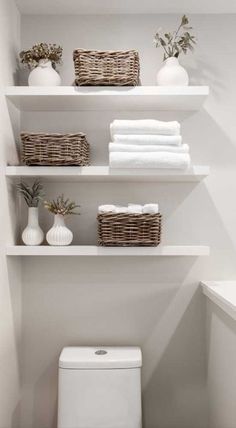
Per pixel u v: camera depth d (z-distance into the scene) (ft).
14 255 7.42
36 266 8.02
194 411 7.99
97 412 7.05
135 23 8.07
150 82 8.05
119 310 8.02
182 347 8.02
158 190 8.03
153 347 8.00
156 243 7.25
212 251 8.04
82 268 8.02
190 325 8.01
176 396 8.00
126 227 7.20
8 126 7.32
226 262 8.04
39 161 7.16
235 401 6.08
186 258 8.03
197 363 8.01
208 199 8.05
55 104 7.72
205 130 8.05
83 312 8.02
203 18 8.07
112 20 8.07
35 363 8.01
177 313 8.02
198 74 8.06
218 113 8.05
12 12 7.55
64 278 8.02
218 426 7.10
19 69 8.02
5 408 6.91
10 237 7.36
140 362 7.15
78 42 8.07
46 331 8.02
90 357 7.24
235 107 8.05
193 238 8.02
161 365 8.00
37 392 8.00
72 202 7.91
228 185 8.04
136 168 7.15
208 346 7.80
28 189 7.50
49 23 8.07
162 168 7.13
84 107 7.90
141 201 8.02
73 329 8.02
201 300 8.01
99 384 7.07
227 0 7.63
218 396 7.09
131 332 8.02
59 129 8.05
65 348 7.75
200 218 8.04
